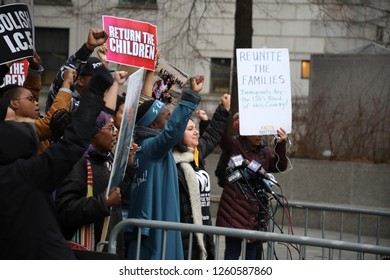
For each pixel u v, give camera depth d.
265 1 28.94
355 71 17.47
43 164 4.57
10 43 6.48
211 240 7.05
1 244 4.60
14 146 4.64
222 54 29.28
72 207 5.41
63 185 5.53
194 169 7.04
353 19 25.67
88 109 4.68
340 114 16.86
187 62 26.62
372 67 17.34
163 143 6.16
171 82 8.09
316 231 13.29
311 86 17.73
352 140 16.58
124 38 7.36
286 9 29.62
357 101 17.02
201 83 6.30
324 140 16.67
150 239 6.33
